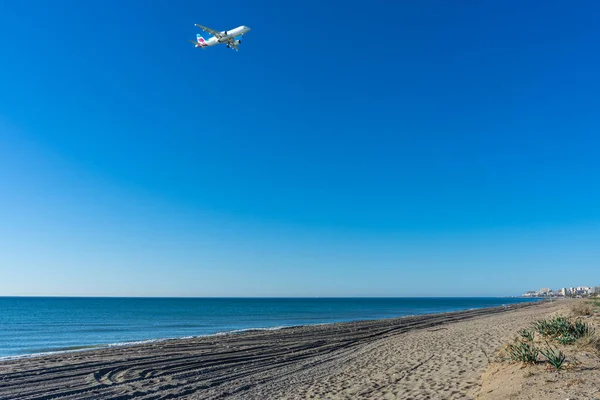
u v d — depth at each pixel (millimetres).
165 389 12836
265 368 16234
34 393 12422
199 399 11500
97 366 16672
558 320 12266
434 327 32188
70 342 28656
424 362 14156
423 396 9117
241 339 26516
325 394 10844
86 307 113750
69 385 13438
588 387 6445
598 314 18547
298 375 14477
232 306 126062
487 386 8430
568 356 8812
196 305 137500
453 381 10195
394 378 11883
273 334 29797
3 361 18000
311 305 140125
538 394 6656
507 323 26328
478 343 17266
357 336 27594
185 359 18438
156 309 98375
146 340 28078
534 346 10922
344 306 126875
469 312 57625
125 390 12734
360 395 10242
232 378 14406
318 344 23500
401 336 26172
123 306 123438
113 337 32094
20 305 131500
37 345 26719
